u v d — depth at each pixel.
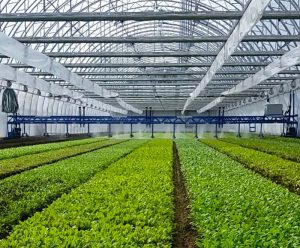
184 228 8.74
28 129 48.78
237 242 5.58
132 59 44.06
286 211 7.89
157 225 6.70
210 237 5.96
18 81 26.62
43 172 14.16
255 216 7.27
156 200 8.30
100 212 7.20
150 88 47.78
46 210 7.68
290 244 5.70
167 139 46.41
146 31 36.22
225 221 6.66
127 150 25.31
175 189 13.66
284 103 44.91
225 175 12.83
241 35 15.53
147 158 18.55
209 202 8.13
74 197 8.81
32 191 10.93
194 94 40.84
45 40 20.75
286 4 20.50
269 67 25.06
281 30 24.38
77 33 29.08
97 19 16.72
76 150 27.12
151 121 47.59
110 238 5.77
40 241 5.55
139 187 10.01
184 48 38.75
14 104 35.09
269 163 17.11
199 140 42.53
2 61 29.88
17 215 8.14
